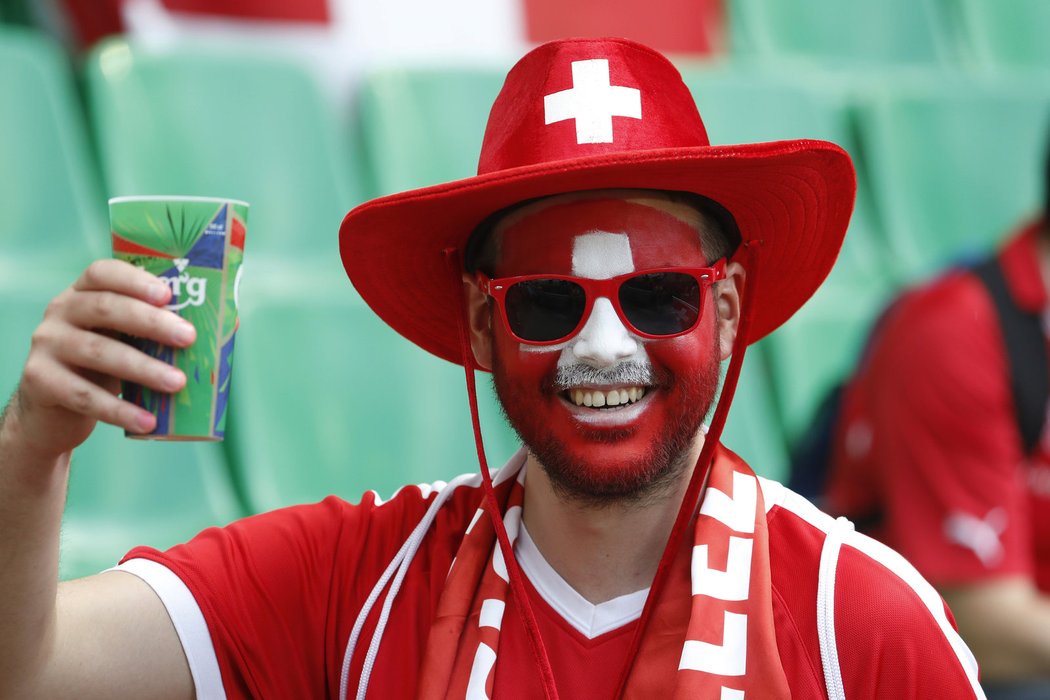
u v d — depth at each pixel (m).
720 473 6.11
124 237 5.05
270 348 13.00
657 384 5.79
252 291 13.20
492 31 16.20
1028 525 10.78
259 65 14.70
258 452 12.66
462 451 13.45
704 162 5.42
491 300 6.14
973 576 10.45
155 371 4.93
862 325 15.77
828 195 6.05
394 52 15.77
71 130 13.89
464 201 5.84
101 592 5.80
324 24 15.48
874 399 10.96
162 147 14.04
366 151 15.12
